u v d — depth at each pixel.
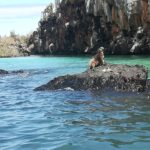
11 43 96.19
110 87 18.48
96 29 65.31
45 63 49.94
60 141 9.46
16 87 23.22
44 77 29.09
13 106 15.79
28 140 9.72
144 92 17.80
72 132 10.42
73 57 60.81
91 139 9.56
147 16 55.19
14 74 33.28
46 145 9.14
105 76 18.94
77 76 19.78
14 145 9.27
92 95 17.59
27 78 29.05
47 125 11.51
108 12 61.09
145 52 56.75
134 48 57.00
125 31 59.41
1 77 30.88
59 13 75.50
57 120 12.25
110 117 12.45
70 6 71.06
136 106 14.41
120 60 42.75
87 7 65.31
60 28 75.19
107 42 63.34
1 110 14.88
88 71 20.12
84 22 67.88
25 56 83.19
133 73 18.72
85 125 11.30
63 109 14.38
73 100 16.50
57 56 70.06
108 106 14.66
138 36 56.91
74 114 13.23
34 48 86.81
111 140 9.42
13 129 11.14
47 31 80.56
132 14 57.09
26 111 14.37
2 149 8.92
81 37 69.38
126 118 12.20
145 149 8.54
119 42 59.38
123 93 17.73
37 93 19.44
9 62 60.69
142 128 10.70
